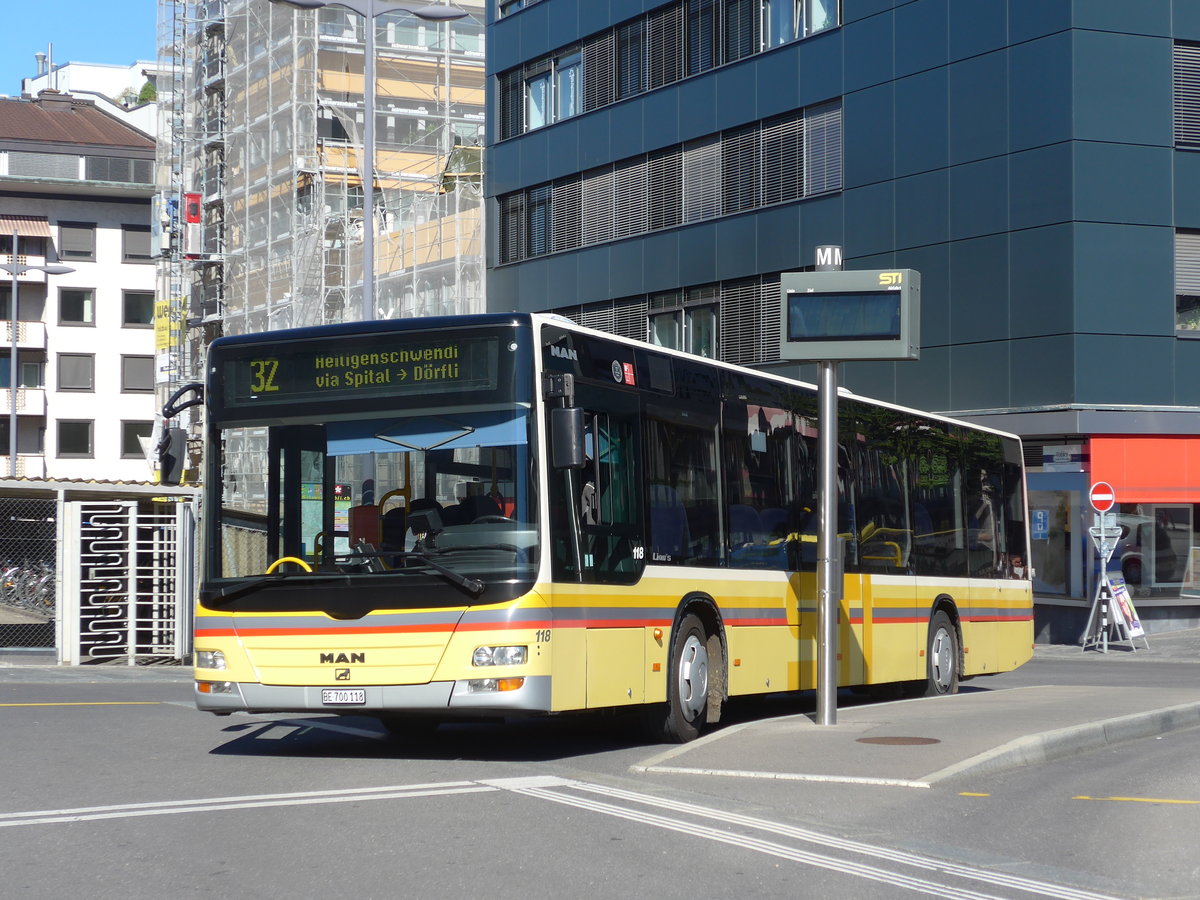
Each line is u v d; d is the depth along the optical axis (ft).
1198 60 96.53
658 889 22.15
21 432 243.40
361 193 169.37
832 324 41.45
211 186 192.54
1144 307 95.25
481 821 27.66
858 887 22.62
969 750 36.09
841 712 47.78
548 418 36.58
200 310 192.24
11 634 95.45
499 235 142.31
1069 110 94.58
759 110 115.03
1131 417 94.58
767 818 28.50
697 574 43.14
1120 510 98.22
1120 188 94.99
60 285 244.22
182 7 202.69
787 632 48.57
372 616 36.19
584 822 27.58
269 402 38.22
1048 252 95.45
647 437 41.22
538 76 138.41
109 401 246.27
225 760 37.24
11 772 34.58
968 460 64.39
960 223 100.32
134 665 73.36
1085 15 94.89
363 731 45.19
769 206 114.01
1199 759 38.34
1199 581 99.04
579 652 37.01
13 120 250.98
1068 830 27.89
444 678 35.60
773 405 49.24
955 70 100.89
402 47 182.50
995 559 66.49
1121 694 53.16
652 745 41.88
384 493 36.96
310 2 86.02
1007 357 97.50
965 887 22.88
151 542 75.05
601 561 38.29
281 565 37.42
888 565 55.72
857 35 107.45
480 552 35.94
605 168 130.41
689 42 121.90
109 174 247.91
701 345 120.88
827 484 42.83
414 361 37.22
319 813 28.53
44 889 21.80
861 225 106.73
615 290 128.36
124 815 28.22
